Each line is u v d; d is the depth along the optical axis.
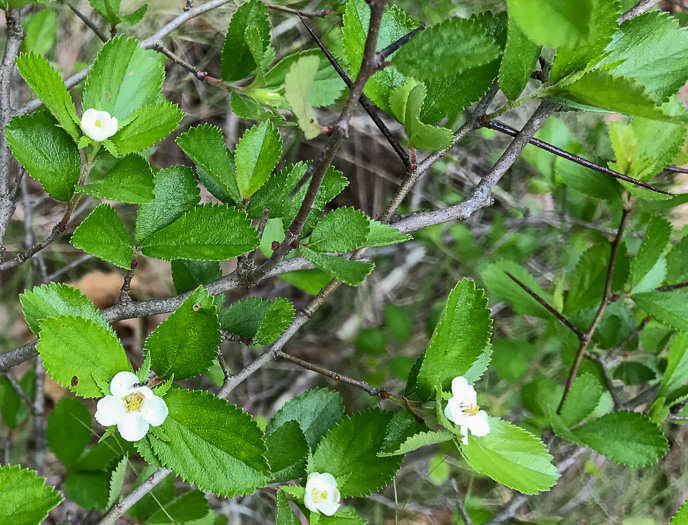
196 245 0.14
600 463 0.32
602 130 0.35
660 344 0.26
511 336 0.41
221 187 0.16
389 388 0.40
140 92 0.14
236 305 0.18
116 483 0.16
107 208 0.14
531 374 0.34
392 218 0.17
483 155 0.46
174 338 0.13
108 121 0.14
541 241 0.42
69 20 0.40
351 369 0.41
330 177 0.15
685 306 0.20
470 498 0.35
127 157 0.14
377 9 0.09
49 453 0.36
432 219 0.17
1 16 0.38
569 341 0.25
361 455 0.15
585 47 0.13
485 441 0.14
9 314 0.39
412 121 0.13
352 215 0.13
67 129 0.13
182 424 0.12
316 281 0.23
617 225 0.31
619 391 0.38
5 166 0.17
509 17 0.14
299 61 0.09
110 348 0.12
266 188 0.16
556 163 0.21
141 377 0.12
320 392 0.18
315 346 0.43
